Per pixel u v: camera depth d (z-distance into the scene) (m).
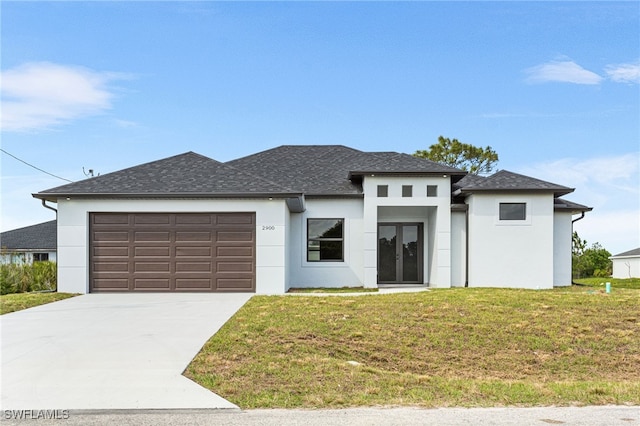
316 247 19.12
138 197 15.68
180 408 5.77
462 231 18.81
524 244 18.05
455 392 6.62
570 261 19.22
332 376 7.14
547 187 17.92
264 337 9.19
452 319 11.17
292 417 5.55
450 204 18.38
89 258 15.69
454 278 18.83
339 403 6.05
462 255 18.75
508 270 18.03
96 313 11.69
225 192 15.56
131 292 15.60
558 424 5.36
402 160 19.50
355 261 18.92
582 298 13.35
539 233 18.03
